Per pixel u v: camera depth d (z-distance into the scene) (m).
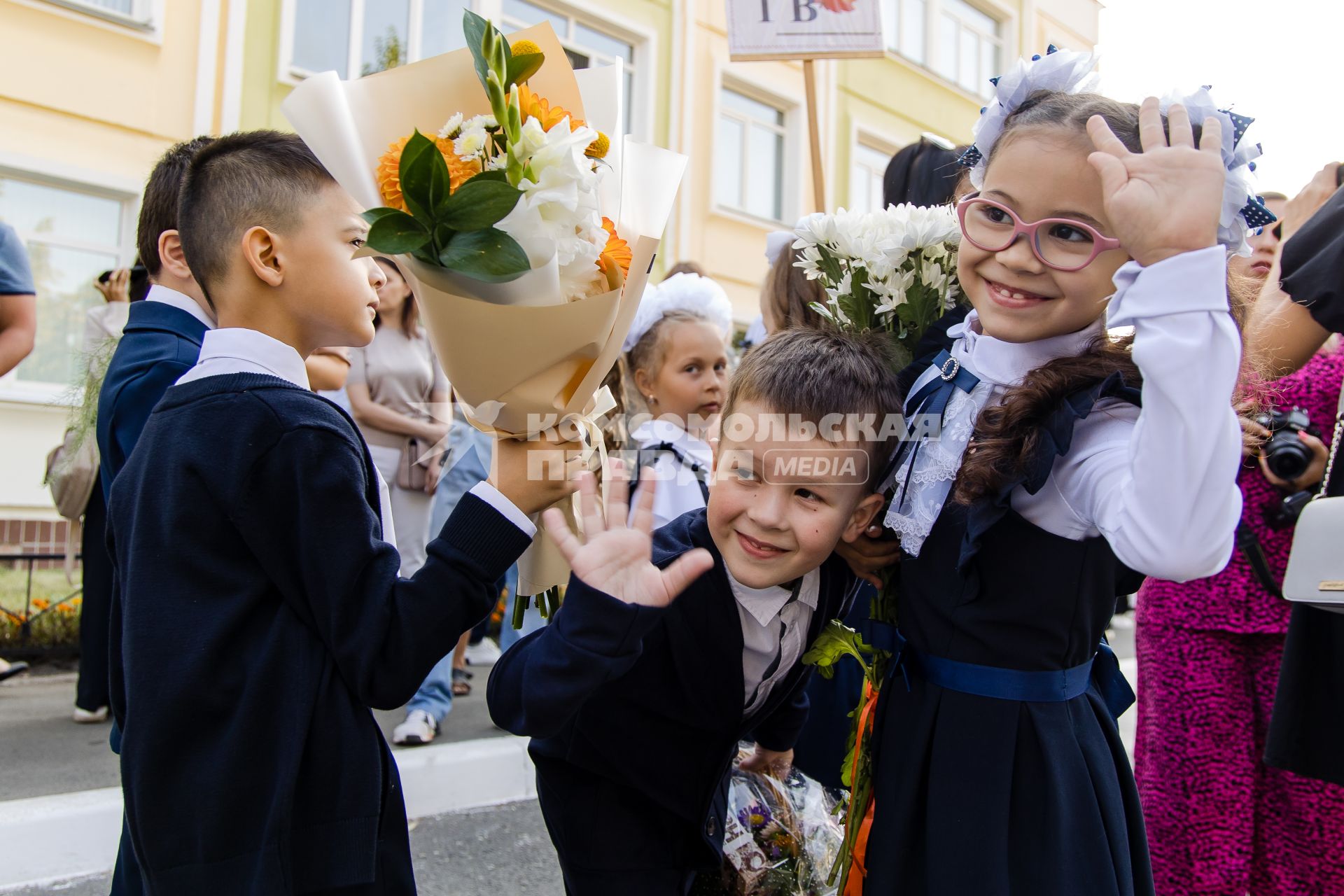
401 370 3.36
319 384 1.97
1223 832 1.89
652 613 1.16
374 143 1.27
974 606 1.29
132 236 6.83
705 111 10.03
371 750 1.21
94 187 6.61
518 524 1.27
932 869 1.27
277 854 1.12
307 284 1.33
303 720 1.16
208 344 1.32
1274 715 1.71
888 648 1.45
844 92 11.35
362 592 1.18
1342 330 1.60
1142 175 1.07
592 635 1.14
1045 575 1.25
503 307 1.12
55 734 3.28
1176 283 1.03
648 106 9.59
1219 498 1.03
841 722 2.03
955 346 1.40
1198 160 1.07
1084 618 1.28
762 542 1.34
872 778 1.44
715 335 2.60
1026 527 1.25
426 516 3.45
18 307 3.24
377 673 1.17
